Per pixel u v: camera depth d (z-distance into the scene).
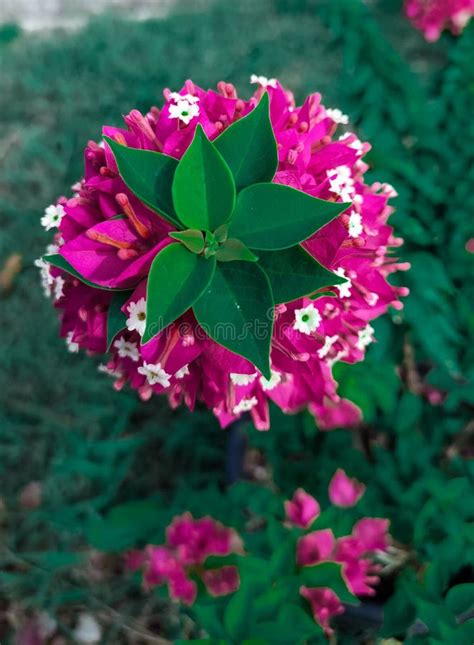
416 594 0.41
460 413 0.55
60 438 0.61
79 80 0.90
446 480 0.48
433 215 0.59
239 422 0.54
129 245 0.33
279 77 0.85
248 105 0.36
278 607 0.38
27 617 0.52
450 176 0.60
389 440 0.54
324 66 0.86
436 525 0.45
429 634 0.39
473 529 0.43
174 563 0.43
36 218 0.75
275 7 1.00
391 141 0.64
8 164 0.82
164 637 0.51
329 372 0.38
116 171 0.34
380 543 0.43
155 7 1.06
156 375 0.33
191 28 0.97
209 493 0.48
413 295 0.55
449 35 0.75
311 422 0.50
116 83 0.88
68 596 0.51
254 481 0.53
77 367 0.65
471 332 0.55
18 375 0.66
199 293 0.30
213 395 0.35
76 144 0.80
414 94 0.66
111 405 0.62
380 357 0.54
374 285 0.37
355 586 0.42
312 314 0.33
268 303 0.30
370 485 0.49
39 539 0.56
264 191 0.31
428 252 0.57
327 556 0.42
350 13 0.83
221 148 0.32
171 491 0.58
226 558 0.42
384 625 0.41
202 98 0.36
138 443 0.55
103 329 0.35
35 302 0.70
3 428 0.61
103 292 0.35
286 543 0.41
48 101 0.89
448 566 0.42
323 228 0.33
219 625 0.38
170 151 0.34
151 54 0.92
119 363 0.36
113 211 0.33
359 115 0.69
